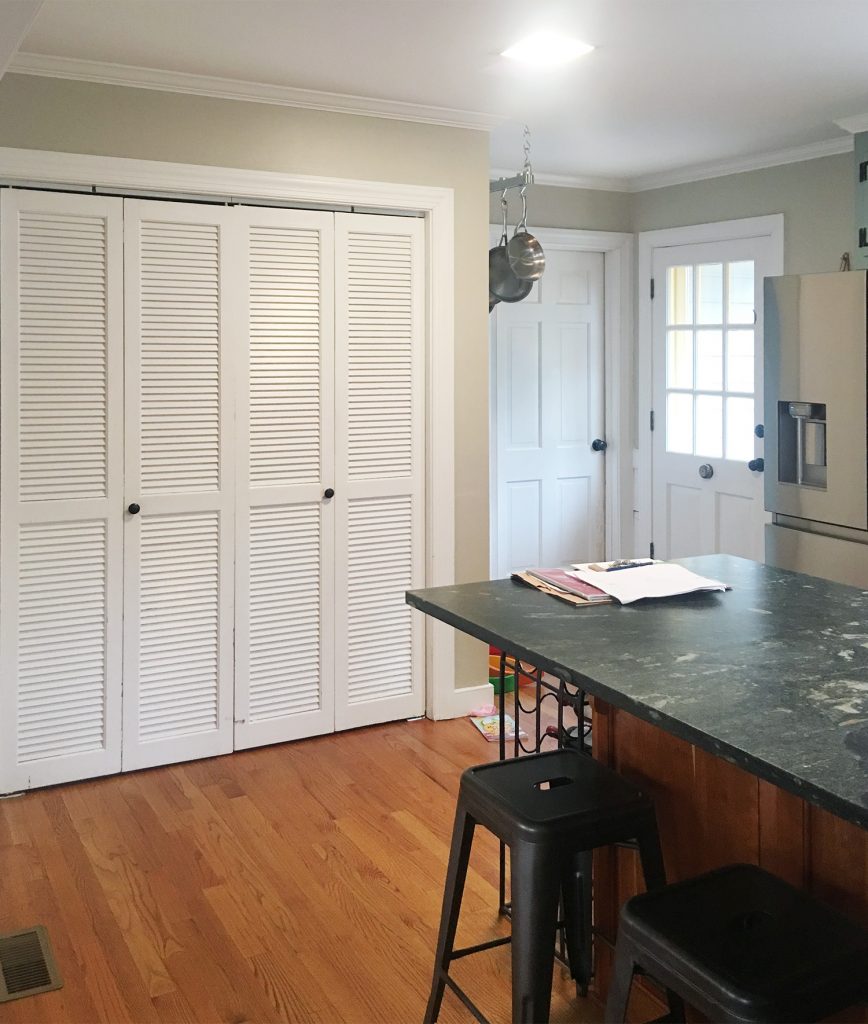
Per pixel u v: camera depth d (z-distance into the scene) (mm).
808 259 4598
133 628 3514
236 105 3490
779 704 1609
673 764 2072
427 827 3158
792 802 1785
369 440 3891
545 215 5270
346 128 3691
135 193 3393
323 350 3760
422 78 3428
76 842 3064
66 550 3387
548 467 5520
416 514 4020
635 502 5691
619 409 5609
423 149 3857
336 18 2846
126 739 3545
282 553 3762
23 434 3287
